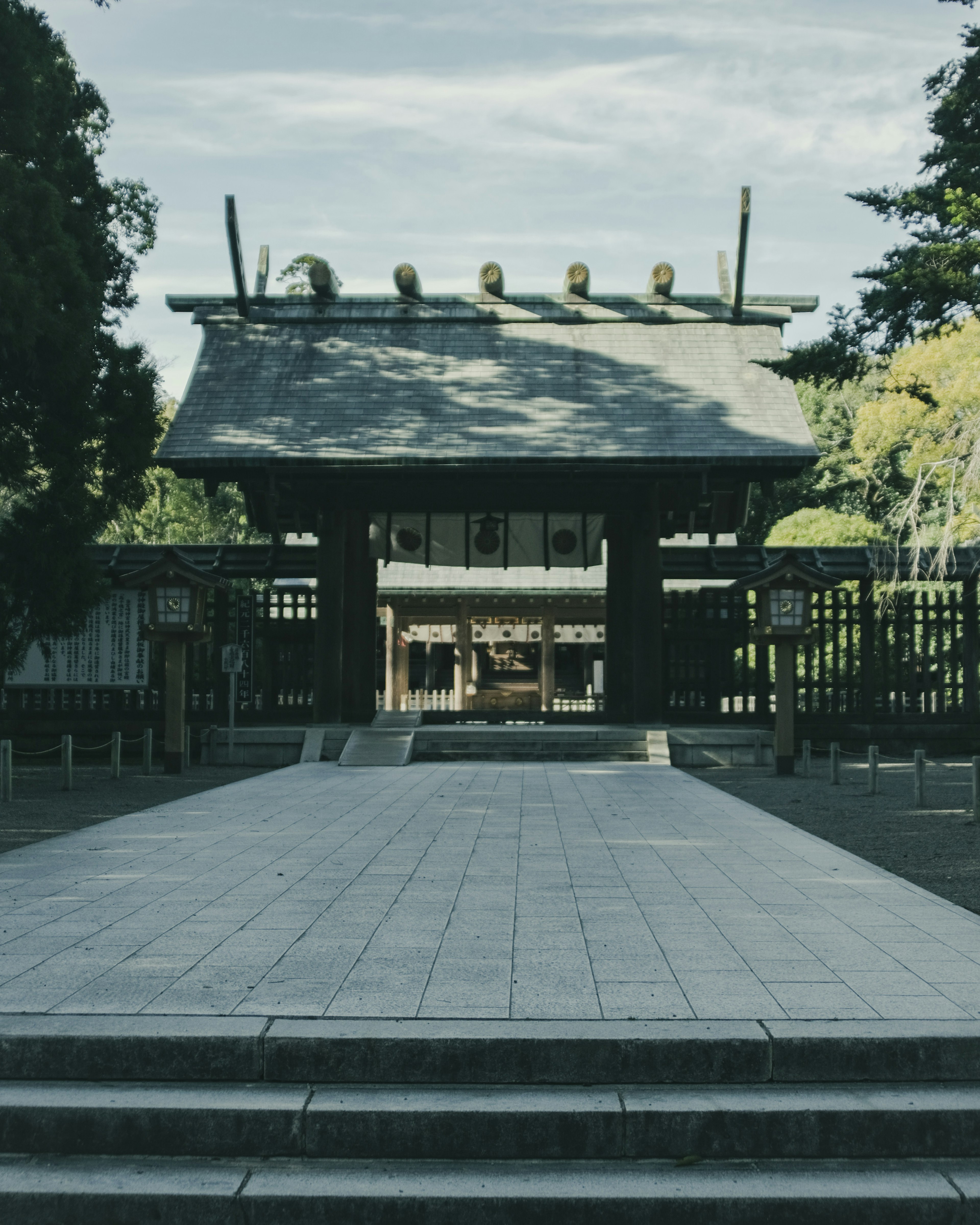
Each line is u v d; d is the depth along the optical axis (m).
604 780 13.68
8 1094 3.86
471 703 26.88
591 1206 3.43
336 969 4.77
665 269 19.44
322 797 11.78
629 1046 3.93
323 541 17.86
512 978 4.64
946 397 21.08
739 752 16.91
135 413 14.52
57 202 12.95
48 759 17.97
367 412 17.61
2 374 13.53
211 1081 3.95
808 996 4.39
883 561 18.45
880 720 18.34
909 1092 3.86
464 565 19.30
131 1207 3.47
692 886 6.60
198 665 18.53
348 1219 3.44
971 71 13.55
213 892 6.42
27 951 5.08
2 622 14.24
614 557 19.28
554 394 17.91
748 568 18.59
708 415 17.45
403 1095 3.84
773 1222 3.43
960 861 7.55
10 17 12.66
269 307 19.72
